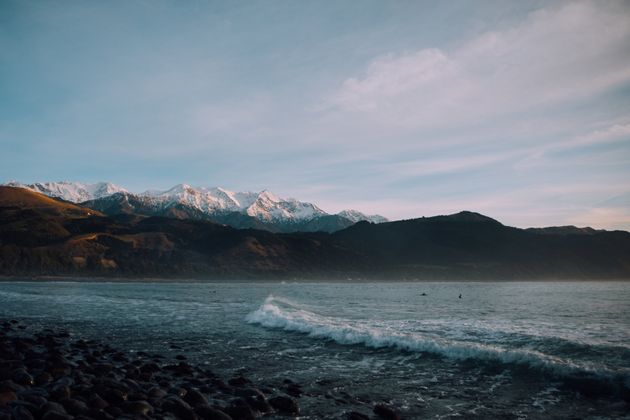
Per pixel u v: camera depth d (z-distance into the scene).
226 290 94.81
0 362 15.18
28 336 24.14
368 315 35.00
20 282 138.50
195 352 19.75
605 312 38.59
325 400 12.64
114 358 17.72
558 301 56.69
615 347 17.86
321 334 24.12
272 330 26.88
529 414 11.55
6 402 10.44
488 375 15.35
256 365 17.12
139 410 10.59
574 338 21.89
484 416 11.40
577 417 11.32
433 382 14.59
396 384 14.38
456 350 17.92
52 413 9.48
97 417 9.84
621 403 12.35
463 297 67.56
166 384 13.48
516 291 96.38
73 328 28.00
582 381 14.02
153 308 44.06
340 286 134.62
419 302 53.94
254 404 11.78
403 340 19.92
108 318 34.12
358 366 16.91
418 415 11.47
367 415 11.31
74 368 15.37
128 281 168.88
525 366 15.79
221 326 29.03
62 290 85.25
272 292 84.88
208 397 12.57
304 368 16.59
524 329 25.64
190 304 50.06
